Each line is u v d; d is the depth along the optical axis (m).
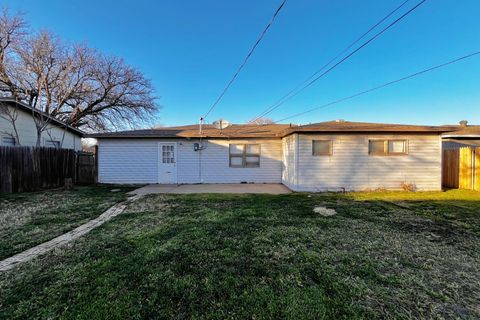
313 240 3.82
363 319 2.02
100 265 2.96
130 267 2.90
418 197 7.75
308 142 9.19
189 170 11.52
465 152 9.55
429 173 9.32
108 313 2.07
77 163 11.44
